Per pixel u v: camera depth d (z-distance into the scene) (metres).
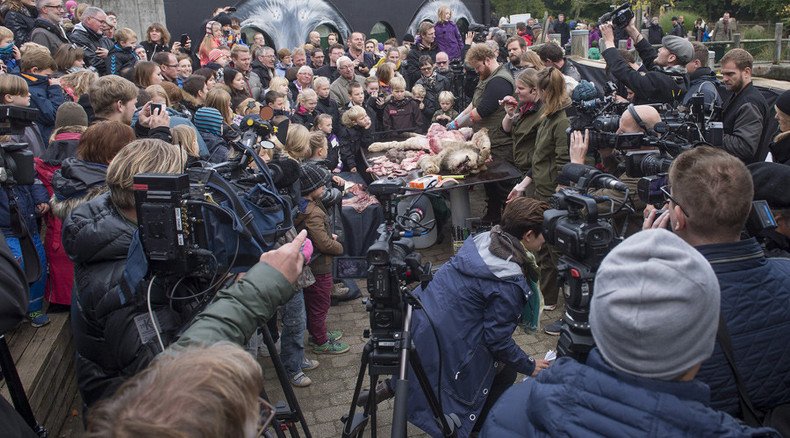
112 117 3.98
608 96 4.51
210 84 6.73
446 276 2.91
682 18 26.36
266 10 13.77
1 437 1.52
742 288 1.72
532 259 2.91
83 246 2.01
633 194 3.85
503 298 2.73
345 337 4.91
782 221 2.36
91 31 7.99
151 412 0.97
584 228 1.97
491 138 6.22
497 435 1.46
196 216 1.94
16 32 7.61
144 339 1.91
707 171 1.80
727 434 1.20
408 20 15.81
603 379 1.27
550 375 1.38
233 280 2.06
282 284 1.74
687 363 1.22
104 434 0.96
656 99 5.05
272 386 4.20
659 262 1.24
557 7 43.62
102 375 2.11
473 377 2.86
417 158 6.63
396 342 2.51
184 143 3.72
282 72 10.58
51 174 4.03
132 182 2.03
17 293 1.74
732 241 1.80
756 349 1.70
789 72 13.25
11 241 3.59
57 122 4.19
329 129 6.86
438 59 9.30
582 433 1.25
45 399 3.48
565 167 2.67
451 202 6.04
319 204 4.32
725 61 4.63
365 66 10.33
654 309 1.21
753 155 4.40
